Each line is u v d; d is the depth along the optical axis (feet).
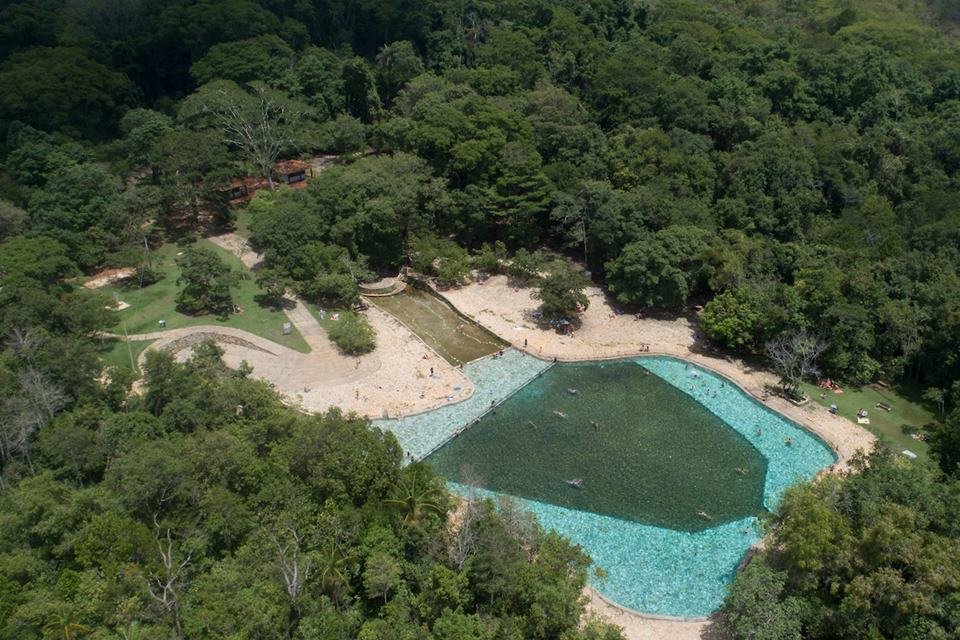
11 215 325.01
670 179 356.79
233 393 220.84
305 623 148.05
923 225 325.21
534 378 289.94
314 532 172.96
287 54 485.15
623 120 418.10
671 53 456.45
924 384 287.48
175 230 385.50
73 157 374.84
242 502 180.65
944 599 158.10
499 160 370.53
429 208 361.71
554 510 222.89
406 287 355.77
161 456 178.81
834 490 186.60
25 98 393.70
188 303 305.73
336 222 349.00
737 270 307.17
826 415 266.57
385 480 187.32
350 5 544.21
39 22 465.06
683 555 206.90
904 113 403.13
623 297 323.16
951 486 190.39
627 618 186.09
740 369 294.87
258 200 395.96
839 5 584.81
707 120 399.03
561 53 475.31
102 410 220.64
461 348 308.19
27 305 252.83
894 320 282.77
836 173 360.69
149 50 483.51
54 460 193.26
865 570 168.66
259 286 323.37
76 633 138.31
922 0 616.80
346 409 262.88
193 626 143.02
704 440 255.70
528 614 164.66
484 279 359.66
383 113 463.83
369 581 163.22
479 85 442.91
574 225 361.51
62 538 165.27
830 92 415.85
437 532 183.11
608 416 268.62
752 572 173.58
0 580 148.46
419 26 521.24
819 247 325.21
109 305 286.66
